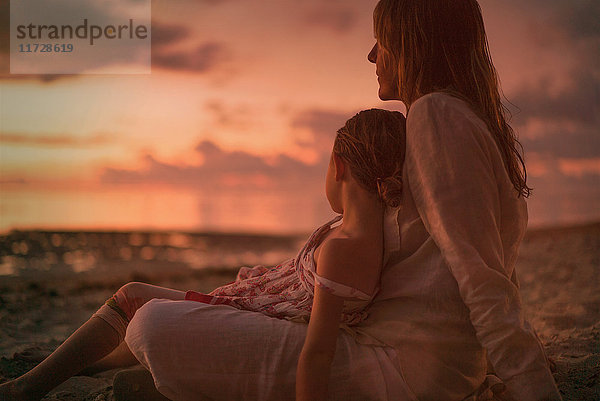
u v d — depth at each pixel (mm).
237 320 1548
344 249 1455
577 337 2842
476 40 1619
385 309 1534
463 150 1450
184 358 1517
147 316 1553
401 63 1622
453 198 1432
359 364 1490
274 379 1491
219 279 6953
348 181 1541
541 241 8711
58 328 3631
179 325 1531
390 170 1508
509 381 1387
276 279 1681
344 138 1555
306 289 1569
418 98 1587
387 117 1564
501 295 1393
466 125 1470
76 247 12352
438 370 1479
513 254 1560
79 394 2162
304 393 1404
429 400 1474
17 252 11055
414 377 1479
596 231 9602
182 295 1826
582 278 4965
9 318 4004
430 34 1584
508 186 1515
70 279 6773
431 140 1468
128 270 8391
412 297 1500
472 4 1628
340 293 1434
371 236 1502
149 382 1727
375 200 1526
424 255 1500
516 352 1380
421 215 1491
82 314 4230
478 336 1432
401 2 1621
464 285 1413
